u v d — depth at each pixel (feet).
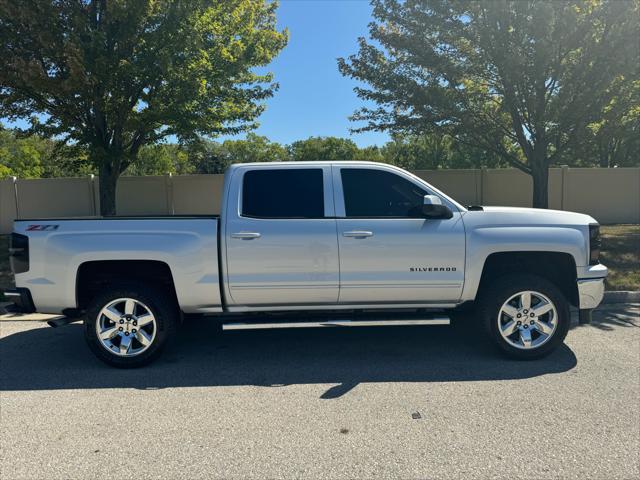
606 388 13.66
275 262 15.57
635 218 57.47
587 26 31.42
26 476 9.71
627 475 9.40
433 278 15.76
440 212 15.51
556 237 15.71
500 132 38.37
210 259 15.56
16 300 15.69
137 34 32.81
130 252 15.42
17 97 35.70
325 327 20.72
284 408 12.73
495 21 32.94
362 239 15.60
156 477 9.61
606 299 24.86
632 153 101.40
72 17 31.68
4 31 31.40
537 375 14.78
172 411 12.66
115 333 15.81
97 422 12.09
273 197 16.03
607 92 33.73
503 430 11.28
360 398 13.29
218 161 205.46
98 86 32.60
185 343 18.67
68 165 44.52
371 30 37.11
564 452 10.26
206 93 37.47
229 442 10.96
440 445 10.64
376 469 9.75
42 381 14.93
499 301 15.81
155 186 55.21
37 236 15.47
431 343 18.26
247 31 41.34
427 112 37.19
